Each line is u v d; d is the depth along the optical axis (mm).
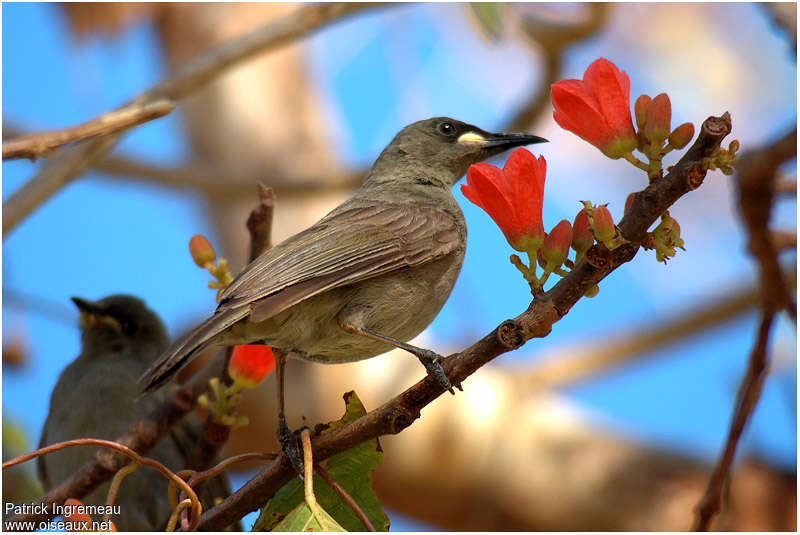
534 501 12734
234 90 16625
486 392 13367
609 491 12773
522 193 6148
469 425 13008
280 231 15328
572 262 6281
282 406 8703
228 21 17141
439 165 11750
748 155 8500
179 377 13453
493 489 12852
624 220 5969
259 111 16609
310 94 17047
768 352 8328
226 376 9000
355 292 8992
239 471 13828
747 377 8336
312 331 8797
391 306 9086
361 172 15070
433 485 12844
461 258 9922
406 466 12773
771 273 8477
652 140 5910
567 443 13109
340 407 13188
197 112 16625
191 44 16984
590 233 6238
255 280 8242
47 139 5781
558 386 14359
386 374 13375
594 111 5980
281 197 15195
